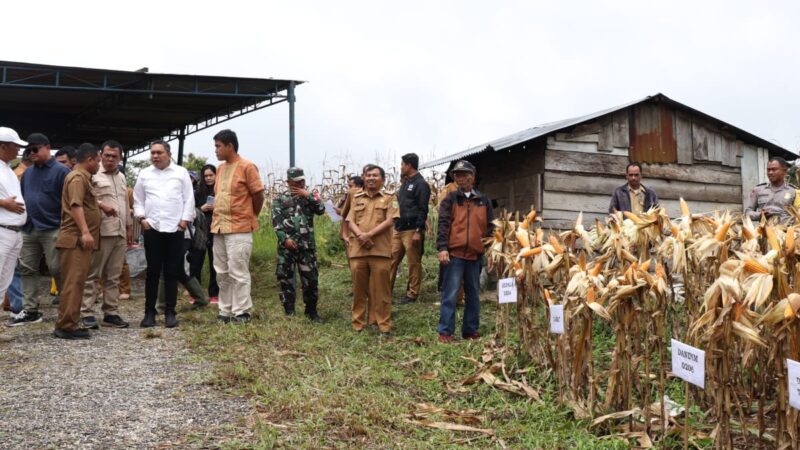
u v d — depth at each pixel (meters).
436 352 6.25
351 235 7.35
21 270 7.45
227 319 7.48
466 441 4.13
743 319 3.24
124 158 18.62
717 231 4.24
